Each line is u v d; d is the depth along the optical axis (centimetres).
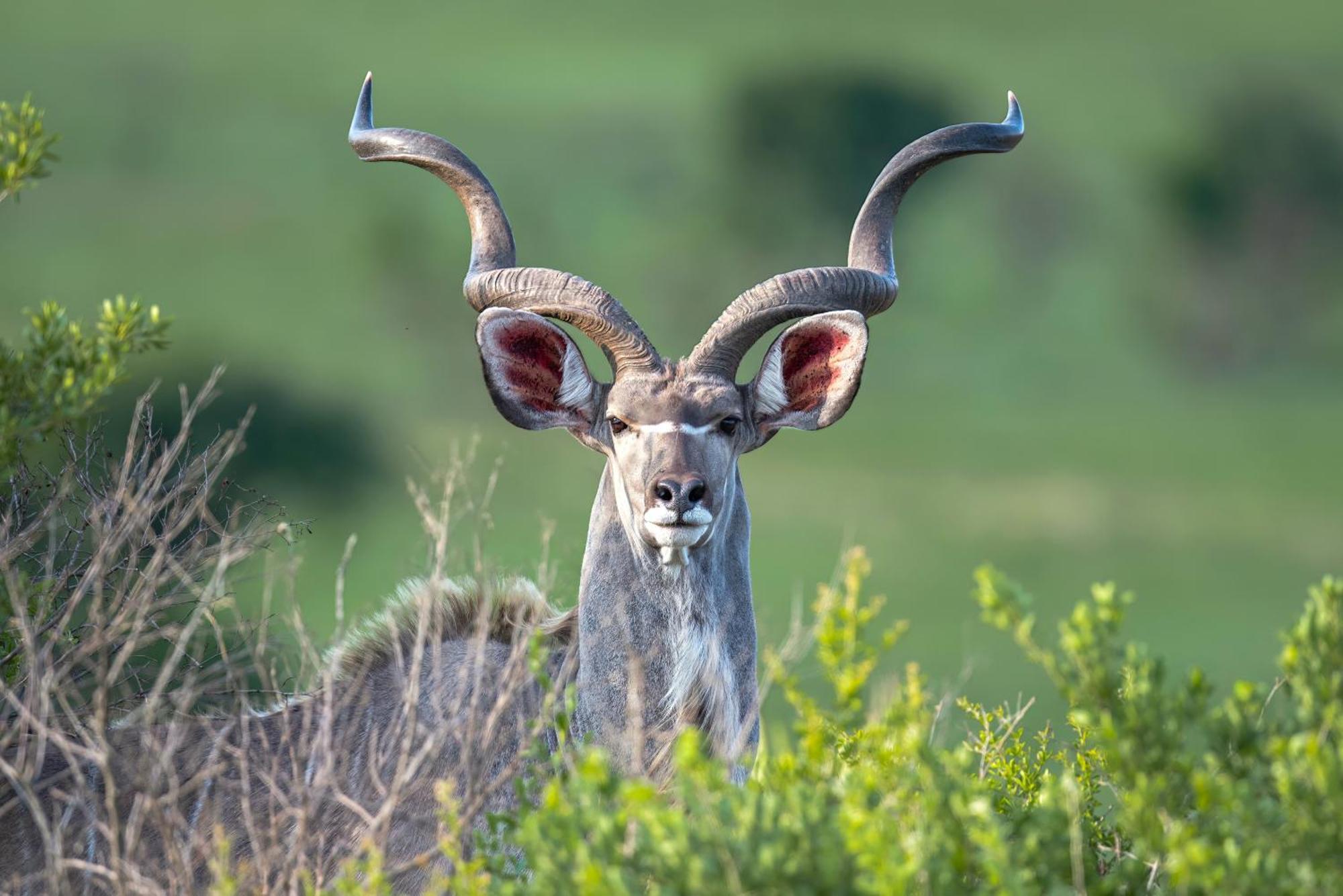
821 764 1212
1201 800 1131
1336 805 1102
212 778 1530
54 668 1473
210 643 1684
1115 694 1192
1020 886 1085
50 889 1334
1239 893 1103
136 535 1500
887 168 1808
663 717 1555
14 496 1562
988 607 1216
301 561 1504
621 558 1584
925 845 1116
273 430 9100
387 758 1471
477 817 1499
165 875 1458
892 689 1363
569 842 1153
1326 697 1177
